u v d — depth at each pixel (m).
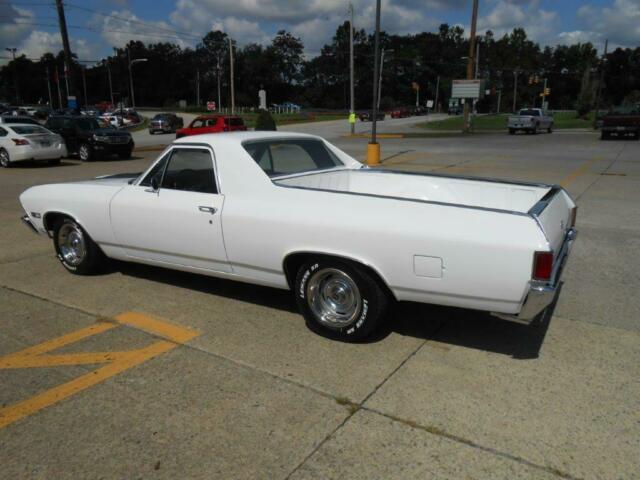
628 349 3.94
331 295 4.10
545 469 2.66
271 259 4.20
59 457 2.79
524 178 13.52
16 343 4.12
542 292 3.29
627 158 19.00
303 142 5.29
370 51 135.38
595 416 3.09
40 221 5.86
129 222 5.06
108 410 3.21
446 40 143.88
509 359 3.79
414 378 3.54
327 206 3.93
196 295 5.12
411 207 3.68
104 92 144.38
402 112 83.25
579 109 66.88
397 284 3.71
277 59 148.00
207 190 4.60
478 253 3.42
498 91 117.00
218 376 3.59
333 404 3.24
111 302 4.96
